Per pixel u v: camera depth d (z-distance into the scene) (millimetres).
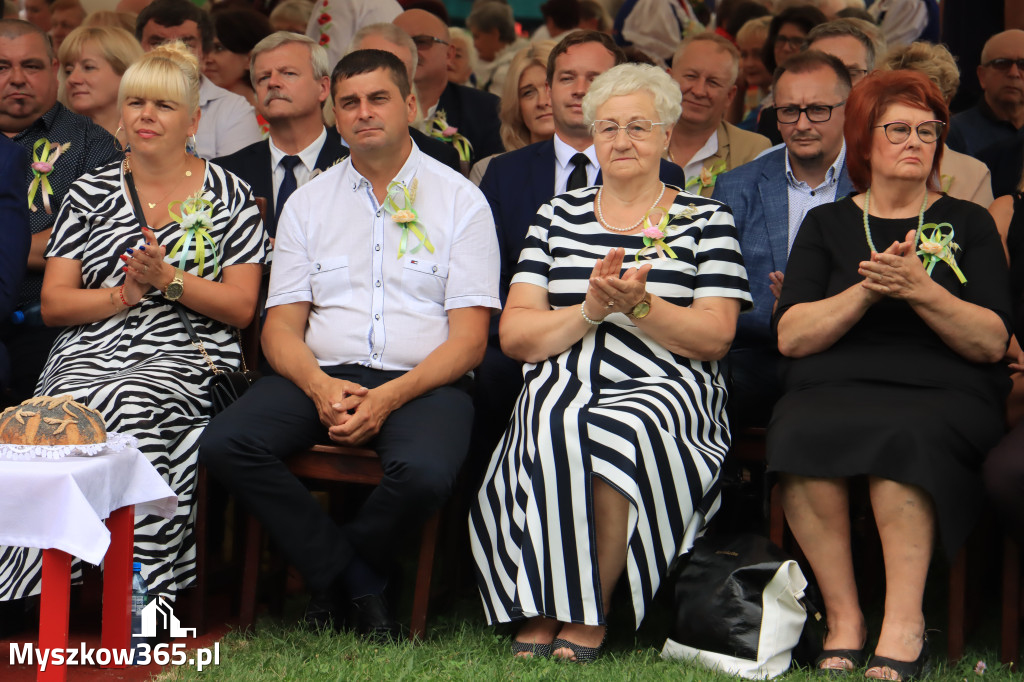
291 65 7934
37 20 13055
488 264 6641
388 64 6547
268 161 8148
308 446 6195
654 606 6594
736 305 6273
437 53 10531
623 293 5840
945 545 5395
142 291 6508
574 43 7469
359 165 6695
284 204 7320
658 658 5770
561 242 6441
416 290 6594
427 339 6566
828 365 6012
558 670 5461
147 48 9758
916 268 5676
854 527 6828
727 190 7410
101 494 5094
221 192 6918
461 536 6785
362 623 6016
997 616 6527
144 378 6234
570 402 5910
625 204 6457
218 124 9547
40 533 4852
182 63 6883
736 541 5777
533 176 7496
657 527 5688
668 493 5707
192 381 6461
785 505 5809
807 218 6441
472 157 10203
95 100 8898
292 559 6016
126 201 6832
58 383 6293
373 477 6059
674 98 6367
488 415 6898
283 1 12430
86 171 7898
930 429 5520
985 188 7512
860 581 6824
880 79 6230
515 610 5809
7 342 7430
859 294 5816
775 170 7348
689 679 5301
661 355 6145
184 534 6211
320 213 6738
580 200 6566
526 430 5941
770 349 7016
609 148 6336
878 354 5969
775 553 5652
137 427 6051
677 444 5773
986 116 9828
